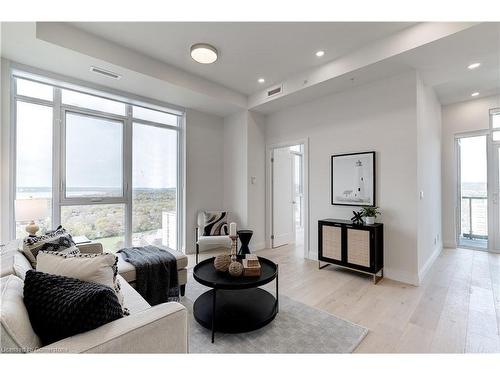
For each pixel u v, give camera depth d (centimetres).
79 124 332
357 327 198
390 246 309
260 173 468
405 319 211
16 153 281
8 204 264
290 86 364
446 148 465
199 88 362
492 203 428
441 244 450
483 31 218
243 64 326
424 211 321
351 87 345
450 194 460
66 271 118
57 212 308
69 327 92
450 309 227
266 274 206
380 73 301
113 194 362
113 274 129
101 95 342
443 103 458
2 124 260
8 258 156
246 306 213
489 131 428
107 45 271
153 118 409
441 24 230
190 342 178
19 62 269
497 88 396
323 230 342
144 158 399
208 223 416
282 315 217
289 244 507
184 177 434
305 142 406
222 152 489
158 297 232
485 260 377
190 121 438
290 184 520
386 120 314
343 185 354
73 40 248
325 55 303
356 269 308
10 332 81
